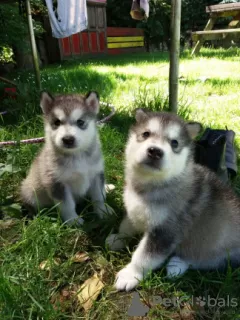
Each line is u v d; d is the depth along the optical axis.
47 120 0.66
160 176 0.47
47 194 0.64
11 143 0.84
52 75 1.75
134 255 0.49
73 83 1.57
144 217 0.49
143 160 0.46
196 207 0.49
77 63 2.74
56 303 0.44
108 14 4.43
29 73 1.88
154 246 0.48
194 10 4.51
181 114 1.05
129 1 4.27
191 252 0.51
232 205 0.50
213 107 1.23
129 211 0.51
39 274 0.47
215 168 0.67
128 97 1.35
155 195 0.48
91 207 0.69
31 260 0.49
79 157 0.62
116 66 2.37
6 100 1.18
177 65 0.93
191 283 0.48
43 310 0.41
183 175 0.49
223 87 1.54
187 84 1.58
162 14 4.10
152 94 1.26
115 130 0.98
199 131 0.53
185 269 0.50
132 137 0.53
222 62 2.32
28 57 2.45
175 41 0.90
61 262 0.51
